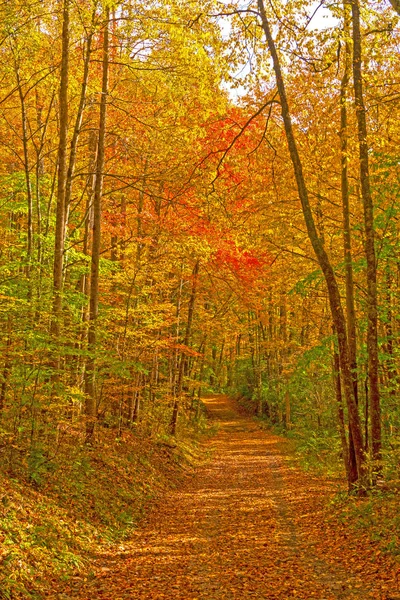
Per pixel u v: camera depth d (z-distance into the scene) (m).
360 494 12.20
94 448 14.07
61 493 10.17
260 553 9.40
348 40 11.41
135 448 17.00
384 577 7.34
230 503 14.41
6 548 7.08
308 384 25.61
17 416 11.16
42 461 10.39
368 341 12.36
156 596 7.09
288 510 13.29
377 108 12.55
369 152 13.17
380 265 14.13
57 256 12.50
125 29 12.47
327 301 18.69
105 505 11.27
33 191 18.14
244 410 46.09
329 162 14.30
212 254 18.78
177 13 11.75
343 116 13.53
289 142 12.22
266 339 37.12
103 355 13.09
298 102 14.29
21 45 13.41
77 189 20.09
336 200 15.27
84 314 16.20
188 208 16.91
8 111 18.89
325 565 8.38
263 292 22.08
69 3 12.12
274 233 16.27
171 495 15.27
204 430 33.88
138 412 20.34
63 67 12.88
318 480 17.52
